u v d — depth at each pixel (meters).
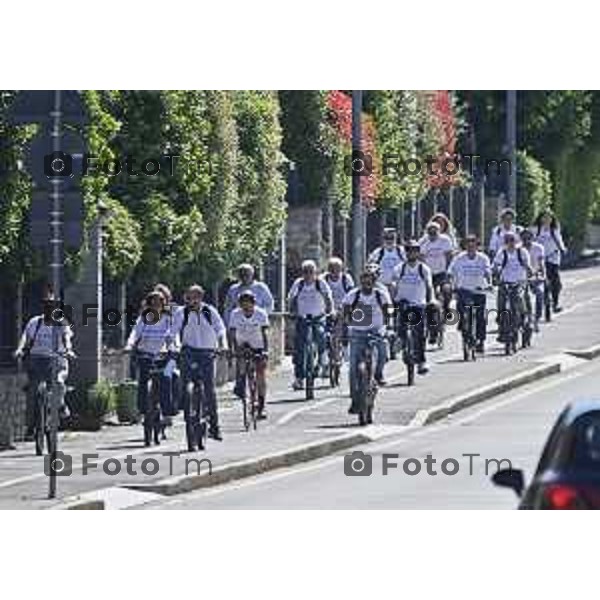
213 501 53.50
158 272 78.12
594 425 33.62
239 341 71.25
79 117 53.66
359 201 92.19
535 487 33.25
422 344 85.00
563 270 154.50
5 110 63.94
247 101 87.19
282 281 95.25
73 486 54.75
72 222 53.50
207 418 65.38
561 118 154.38
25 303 70.62
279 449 63.28
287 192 101.12
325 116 101.81
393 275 84.75
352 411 71.62
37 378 64.31
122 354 75.81
